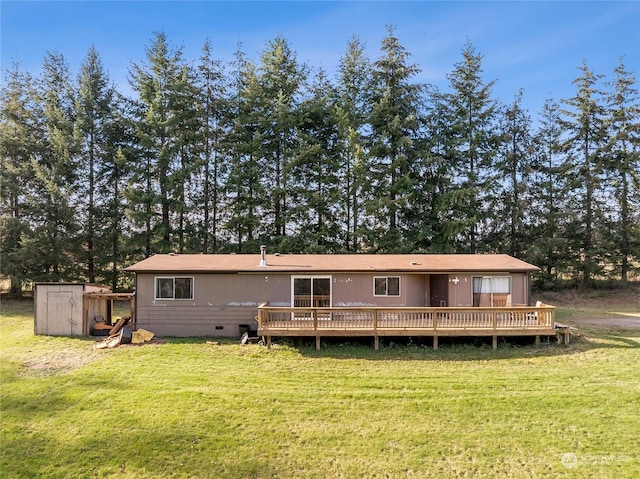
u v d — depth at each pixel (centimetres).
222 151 2833
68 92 2747
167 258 1658
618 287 2833
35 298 1505
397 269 1486
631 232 2764
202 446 662
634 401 828
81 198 2694
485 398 855
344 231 2830
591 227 2859
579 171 2878
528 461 618
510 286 1524
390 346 1297
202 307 1477
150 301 1477
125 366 1090
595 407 803
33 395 879
